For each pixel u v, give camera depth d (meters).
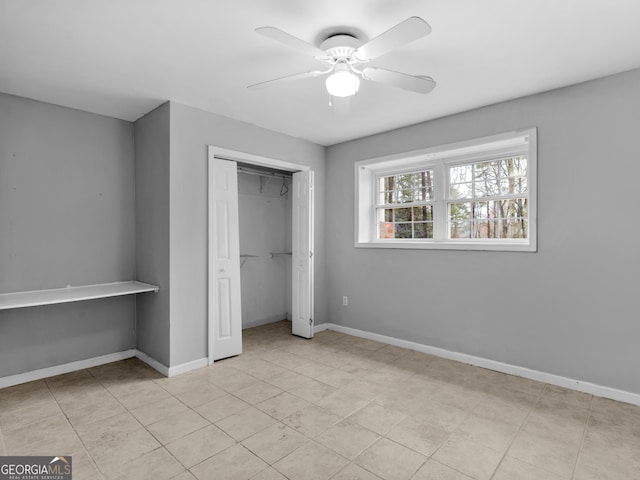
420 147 3.61
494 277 3.17
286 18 1.89
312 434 2.14
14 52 2.24
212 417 2.33
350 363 3.34
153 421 2.28
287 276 5.22
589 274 2.68
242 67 2.46
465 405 2.50
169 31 2.02
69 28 1.98
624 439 2.08
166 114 3.07
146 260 3.37
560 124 2.79
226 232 3.47
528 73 2.55
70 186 3.19
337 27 1.98
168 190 3.04
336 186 4.44
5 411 2.42
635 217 2.50
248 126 3.63
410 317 3.76
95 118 3.35
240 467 1.83
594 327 2.67
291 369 3.18
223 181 3.45
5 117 2.87
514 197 3.22
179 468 1.83
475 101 3.05
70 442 2.05
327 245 4.55
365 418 2.33
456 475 1.78
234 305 3.53
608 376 2.61
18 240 2.93
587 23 1.94
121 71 2.51
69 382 2.91
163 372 3.09
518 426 2.23
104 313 3.38
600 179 2.63
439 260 3.53
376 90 2.82
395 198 4.15
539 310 2.92
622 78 2.54
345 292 4.37
